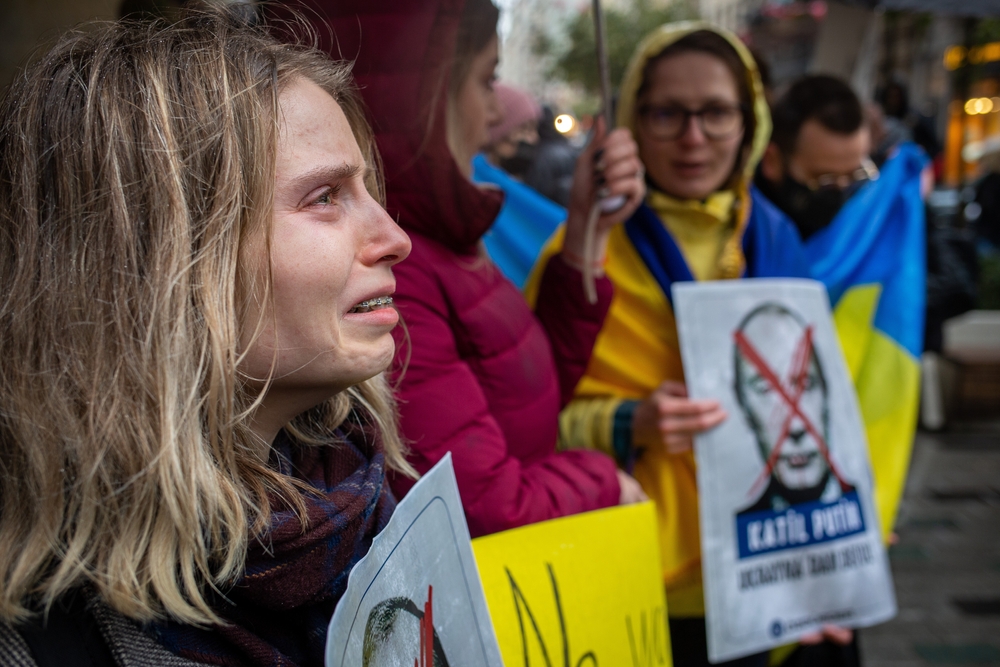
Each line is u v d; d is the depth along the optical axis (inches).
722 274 69.8
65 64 24.8
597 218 57.6
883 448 79.0
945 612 121.7
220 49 25.1
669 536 65.7
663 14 125.6
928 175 142.1
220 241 24.0
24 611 23.3
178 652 24.7
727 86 66.9
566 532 42.7
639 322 68.1
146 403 23.3
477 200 44.1
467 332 44.6
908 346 82.9
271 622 26.7
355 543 27.7
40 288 23.6
